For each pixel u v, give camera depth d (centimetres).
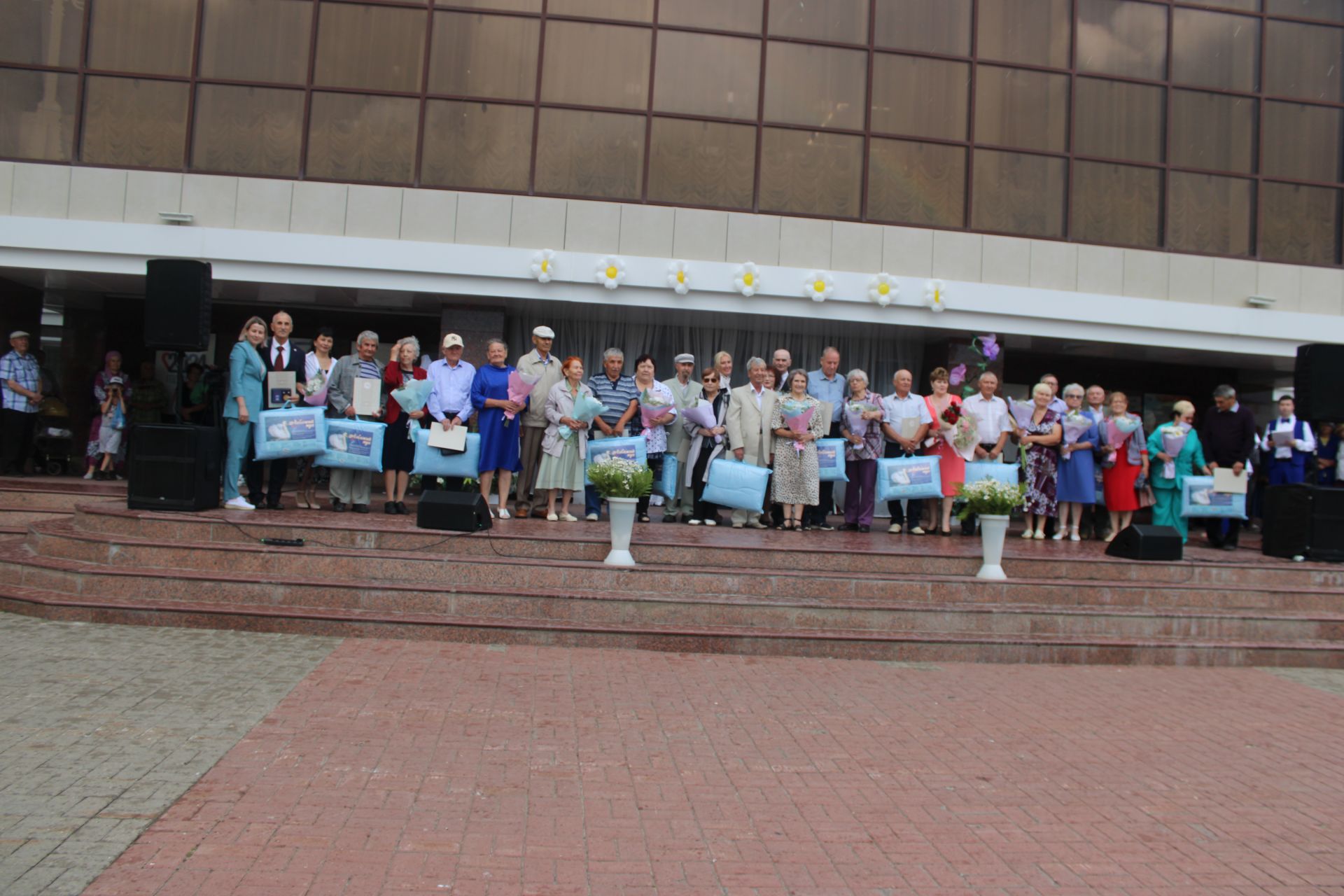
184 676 625
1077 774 541
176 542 811
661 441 1022
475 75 1230
